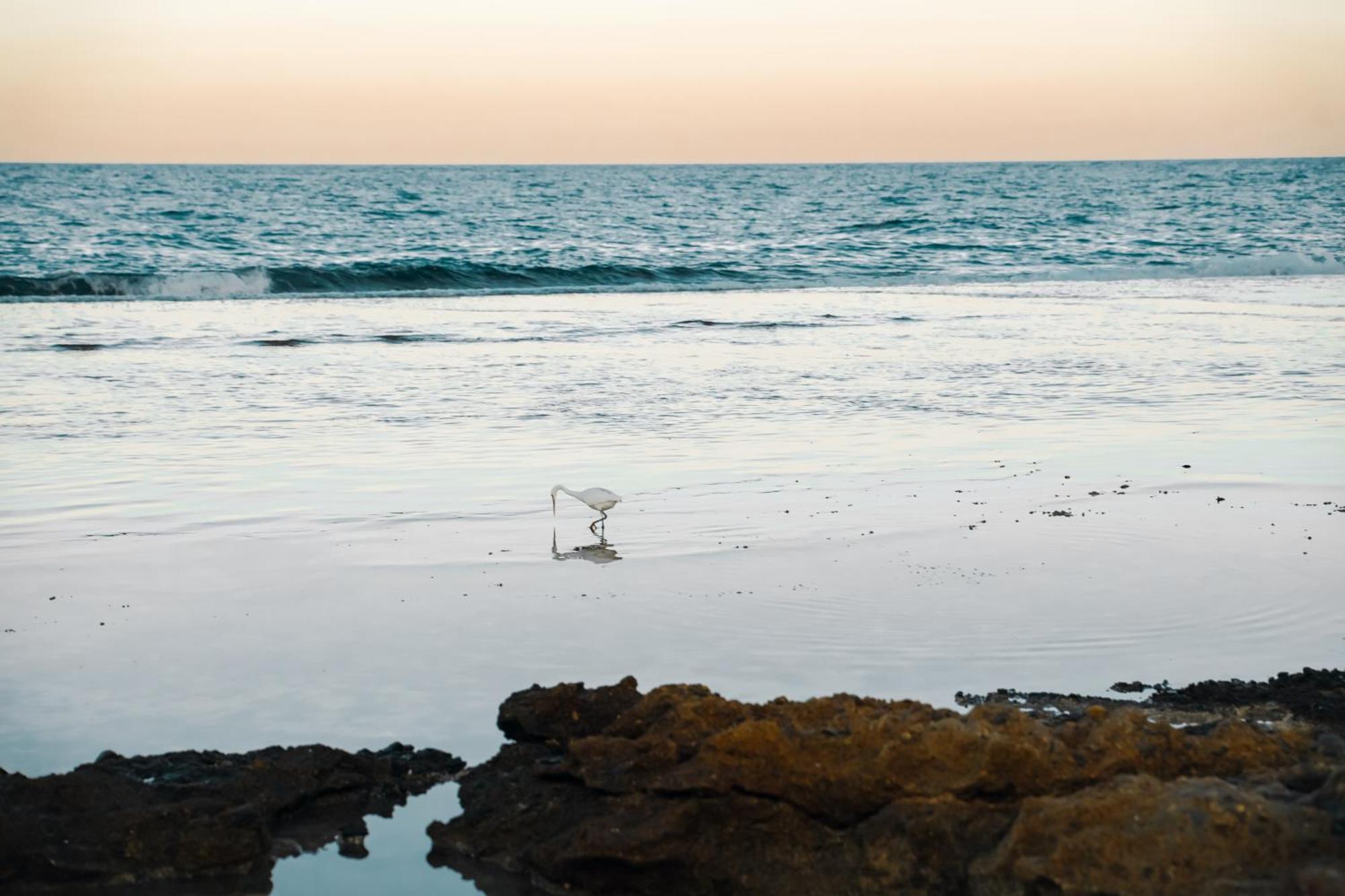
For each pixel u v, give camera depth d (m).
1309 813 5.68
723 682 8.60
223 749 7.70
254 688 8.62
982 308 32.12
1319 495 14.01
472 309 31.50
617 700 7.35
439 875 6.59
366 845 6.85
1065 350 25.03
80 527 12.50
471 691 8.59
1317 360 23.81
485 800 6.96
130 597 10.46
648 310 31.52
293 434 17.00
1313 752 6.55
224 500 13.55
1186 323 29.08
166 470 14.89
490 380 21.23
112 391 19.72
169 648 9.34
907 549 11.82
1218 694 8.25
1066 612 10.05
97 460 15.34
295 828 7.00
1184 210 77.25
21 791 6.61
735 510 13.27
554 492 12.39
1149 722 6.70
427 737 7.95
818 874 6.16
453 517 12.97
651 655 9.14
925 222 67.25
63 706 8.29
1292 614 10.07
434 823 6.96
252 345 24.50
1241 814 5.62
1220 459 15.78
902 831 6.10
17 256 44.94
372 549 11.84
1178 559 11.52
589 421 18.03
